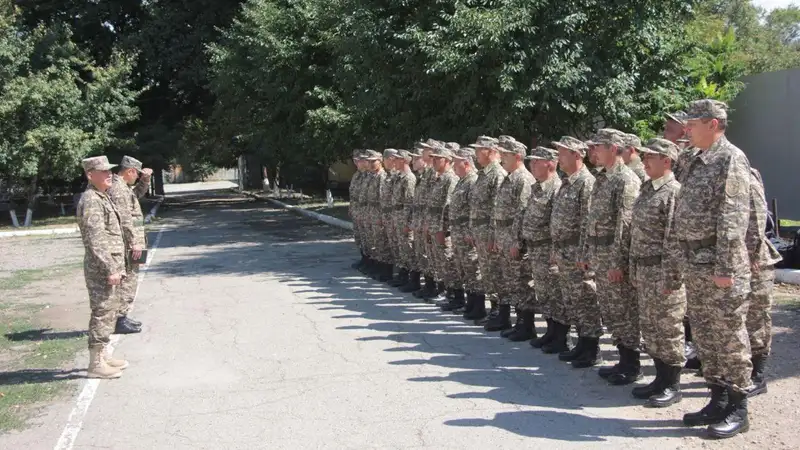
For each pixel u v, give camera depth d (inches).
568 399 209.3
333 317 327.3
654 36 439.8
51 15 1104.2
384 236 410.3
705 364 181.3
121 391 230.4
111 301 247.3
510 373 236.4
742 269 171.5
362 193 432.8
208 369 251.3
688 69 497.0
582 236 233.5
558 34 409.1
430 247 347.6
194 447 182.4
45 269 521.0
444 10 443.5
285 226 817.5
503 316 292.8
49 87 847.7
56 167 868.0
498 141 290.7
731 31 556.1
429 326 306.3
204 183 2647.6
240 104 928.9
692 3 441.1
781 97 498.0
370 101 525.3
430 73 424.8
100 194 251.1
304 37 750.5
